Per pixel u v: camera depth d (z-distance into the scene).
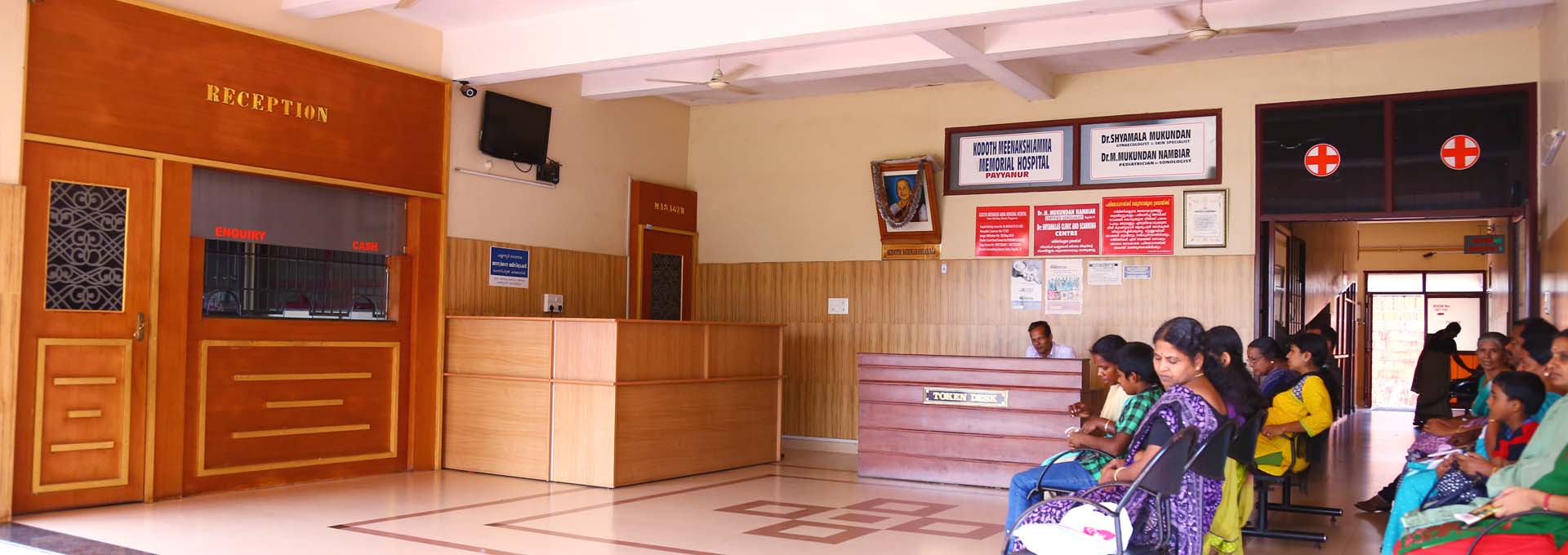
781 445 9.73
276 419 7.22
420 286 8.08
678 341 7.97
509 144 8.63
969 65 8.52
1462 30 7.82
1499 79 7.80
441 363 8.21
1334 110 8.28
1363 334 18.06
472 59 8.17
